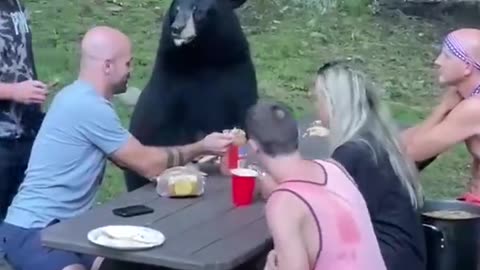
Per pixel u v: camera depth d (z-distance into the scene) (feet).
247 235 13.19
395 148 13.58
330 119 13.55
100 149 15.15
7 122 16.58
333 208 11.43
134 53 34.30
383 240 13.34
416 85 33.22
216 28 16.97
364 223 11.70
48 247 12.97
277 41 36.68
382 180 13.34
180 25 16.74
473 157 15.64
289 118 11.75
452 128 15.30
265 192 14.57
